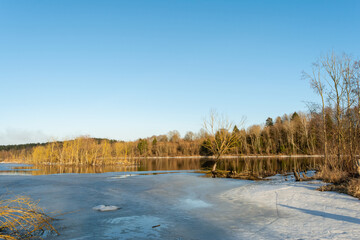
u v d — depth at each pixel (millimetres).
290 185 19547
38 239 9688
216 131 36844
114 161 73000
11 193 20250
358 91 25391
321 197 14484
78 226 11273
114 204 15844
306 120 79125
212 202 16109
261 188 19891
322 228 9508
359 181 15836
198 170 43875
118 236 9906
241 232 9922
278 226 10336
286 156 83625
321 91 27797
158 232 10297
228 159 80875
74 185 24688
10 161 110188
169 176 32812
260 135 97938
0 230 10570
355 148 25250
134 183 25891
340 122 26219
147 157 110562
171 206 15125
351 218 10391
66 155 71688
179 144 123312
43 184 25578
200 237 9570
